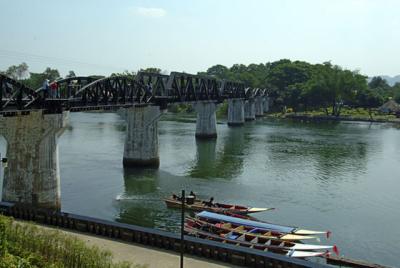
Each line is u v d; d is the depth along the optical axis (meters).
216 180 64.12
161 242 32.31
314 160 81.69
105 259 26.83
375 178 67.88
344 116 179.75
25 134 45.69
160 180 63.19
